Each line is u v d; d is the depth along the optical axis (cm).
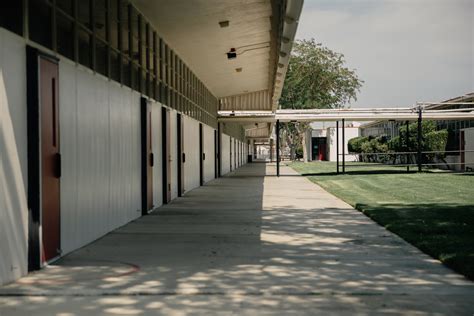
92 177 848
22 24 619
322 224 1025
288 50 1423
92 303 503
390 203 1368
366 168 3700
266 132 6153
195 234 908
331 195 1678
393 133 4744
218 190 1891
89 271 632
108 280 588
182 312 473
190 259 700
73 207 762
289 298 515
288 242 828
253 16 1380
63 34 750
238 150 4425
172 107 1588
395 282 576
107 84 942
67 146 743
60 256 712
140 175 1170
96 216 866
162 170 1397
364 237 875
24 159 618
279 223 1041
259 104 2936
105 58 945
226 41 1619
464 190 1773
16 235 594
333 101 5959
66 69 746
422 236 848
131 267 652
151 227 992
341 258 705
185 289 548
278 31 1344
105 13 952
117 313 472
